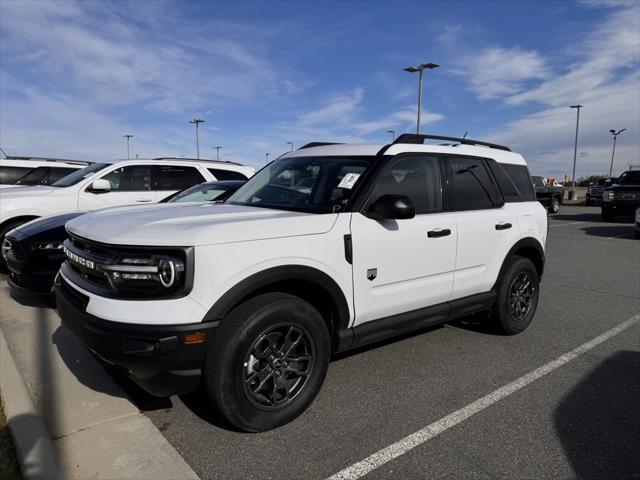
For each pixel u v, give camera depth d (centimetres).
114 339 251
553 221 1903
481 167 445
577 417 318
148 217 309
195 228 268
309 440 285
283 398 297
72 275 308
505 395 348
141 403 326
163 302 253
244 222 284
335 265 312
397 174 364
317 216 314
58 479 240
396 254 348
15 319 485
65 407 316
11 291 574
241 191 436
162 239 259
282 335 293
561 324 523
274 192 391
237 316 271
